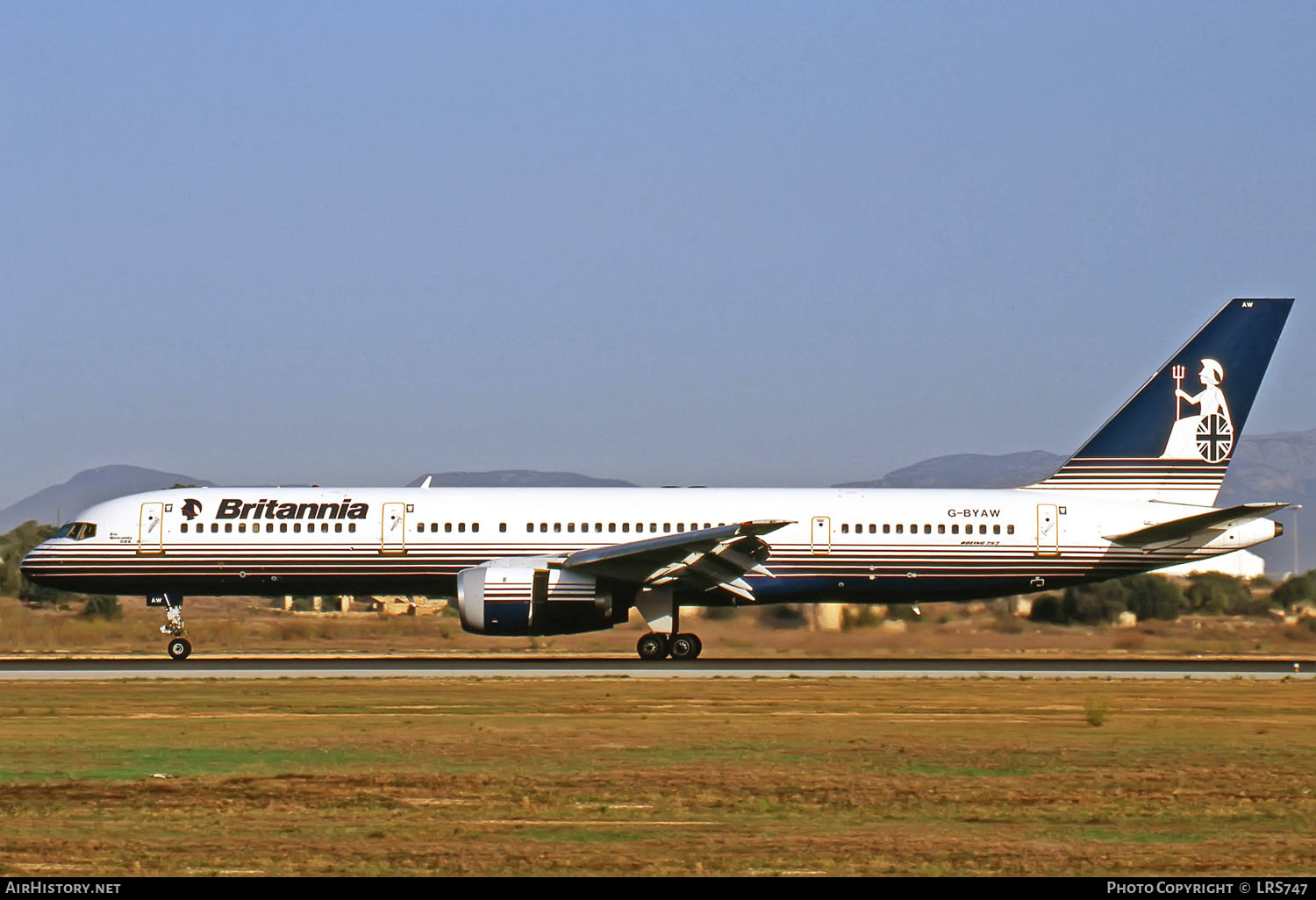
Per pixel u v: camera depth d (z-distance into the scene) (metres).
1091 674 147.62
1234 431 176.50
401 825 66.25
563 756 87.88
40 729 101.06
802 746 93.12
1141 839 64.44
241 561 169.75
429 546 169.00
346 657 183.12
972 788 77.50
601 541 168.88
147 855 59.59
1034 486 176.75
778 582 170.50
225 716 108.88
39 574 171.50
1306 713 114.06
